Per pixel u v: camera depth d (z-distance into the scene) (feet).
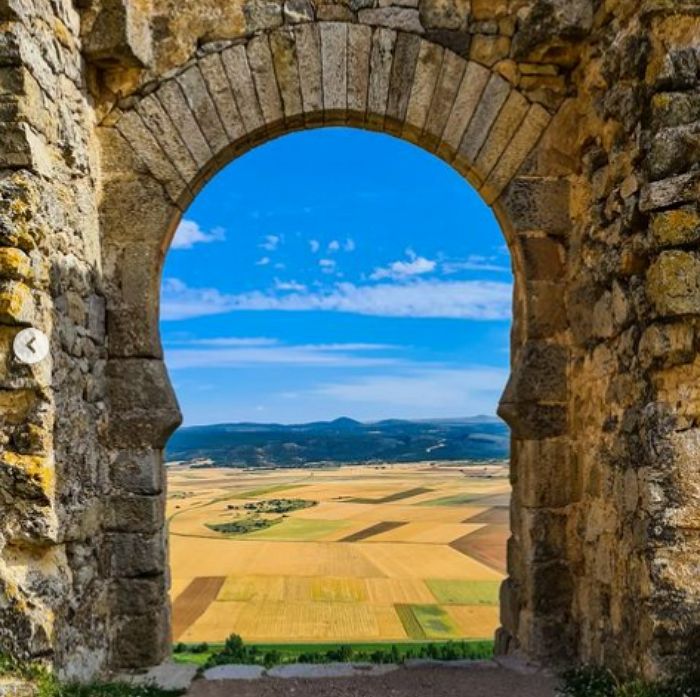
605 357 18.20
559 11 19.74
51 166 16.90
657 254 15.51
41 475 15.64
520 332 21.08
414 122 20.59
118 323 19.98
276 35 20.39
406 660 21.17
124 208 20.15
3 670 14.97
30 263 15.70
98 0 19.17
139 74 20.26
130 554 19.36
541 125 20.76
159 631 19.53
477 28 20.70
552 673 18.97
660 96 15.67
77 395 17.76
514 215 20.74
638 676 15.53
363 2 20.52
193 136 20.33
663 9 15.79
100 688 16.84
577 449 20.02
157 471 19.79
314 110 20.44
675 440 15.14
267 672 19.63
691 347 15.15
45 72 16.74
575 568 19.86
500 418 21.40
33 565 15.88
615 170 17.83
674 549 14.98
